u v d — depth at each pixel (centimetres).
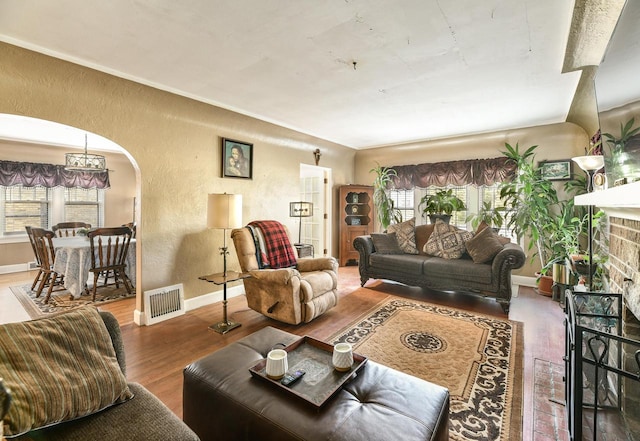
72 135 464
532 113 371
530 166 410
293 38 208
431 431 111
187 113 333
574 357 127
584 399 162
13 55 213
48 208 578
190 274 347
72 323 123
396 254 439
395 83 285
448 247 406
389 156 599
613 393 165
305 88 298
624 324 162
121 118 284
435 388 134
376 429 108
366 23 191
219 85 290
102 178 608
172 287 325
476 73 263
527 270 456
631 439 145
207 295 364
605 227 261
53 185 555
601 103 154
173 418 117
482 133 472
